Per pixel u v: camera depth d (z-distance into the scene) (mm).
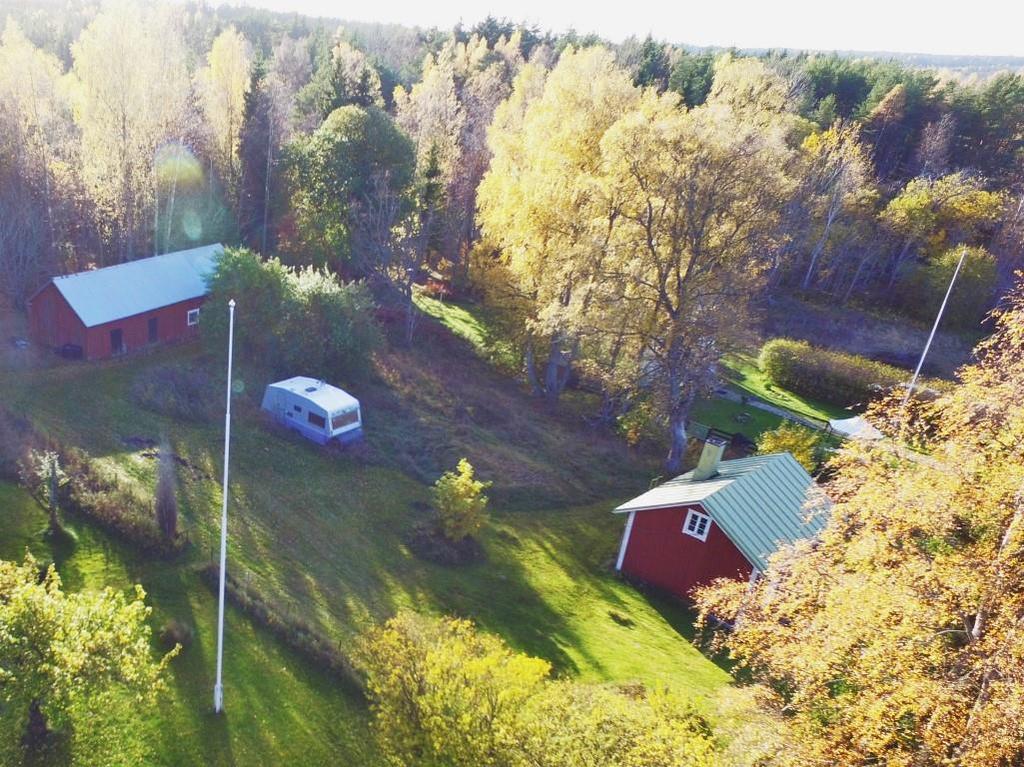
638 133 32656
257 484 27500
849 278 67375
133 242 47438
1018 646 10062
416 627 16453
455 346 47375
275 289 36031
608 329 33781
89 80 45469
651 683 19516
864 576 12594
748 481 25438
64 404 29750
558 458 35531
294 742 15789
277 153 54969
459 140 65875
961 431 12992
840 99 88312
